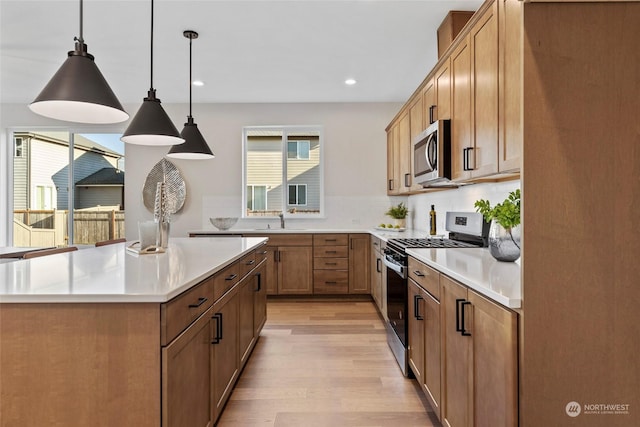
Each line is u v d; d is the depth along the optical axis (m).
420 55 3.45
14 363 1.19
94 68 1.71
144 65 3.67
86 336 1.19
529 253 1.11
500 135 1.71
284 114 5.07
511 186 2.29
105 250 2.44
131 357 1.19
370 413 2.04
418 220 4.61
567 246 1.11
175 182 5.09
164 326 1.20
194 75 3.96
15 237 5.09
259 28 2.93
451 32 2.68
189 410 1.43
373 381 2.41
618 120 1.11
